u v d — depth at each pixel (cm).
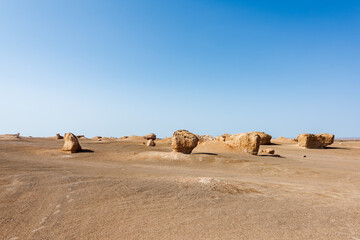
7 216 475
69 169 1228
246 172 1451
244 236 416
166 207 568
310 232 444
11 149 2180
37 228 427
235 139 2581
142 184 777
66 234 407
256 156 2233
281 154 2741
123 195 647
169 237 405
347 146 4016
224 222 481
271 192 791
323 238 419
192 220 488
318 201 699
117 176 1017
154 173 1207
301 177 1294
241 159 1894
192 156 1894
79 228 432
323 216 546
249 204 618
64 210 522
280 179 1212
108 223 460
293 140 5028
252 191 783
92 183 764
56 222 456
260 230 445
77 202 579
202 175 1193
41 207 539
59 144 3231
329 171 1445
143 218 492
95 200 597
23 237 391
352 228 474
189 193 697
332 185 1055
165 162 1758
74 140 2164
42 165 1325
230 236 415
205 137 3800
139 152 2186
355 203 695
